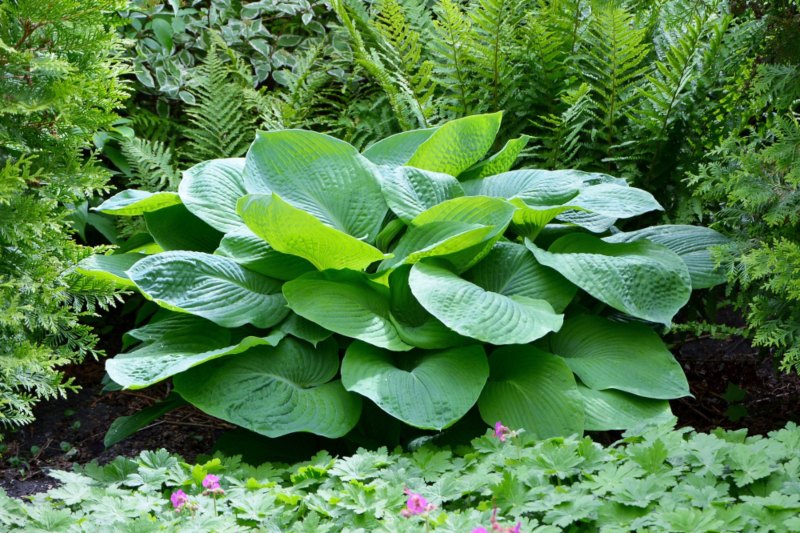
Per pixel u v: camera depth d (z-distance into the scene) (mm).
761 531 1865
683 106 3760
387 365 2938
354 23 4473
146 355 2963
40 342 2916
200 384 2875
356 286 3104
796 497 1926
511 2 4008
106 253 3547
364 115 4430
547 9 4168
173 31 4605
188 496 2207
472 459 2451
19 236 2559
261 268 3197
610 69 3836
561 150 4062
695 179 3205
